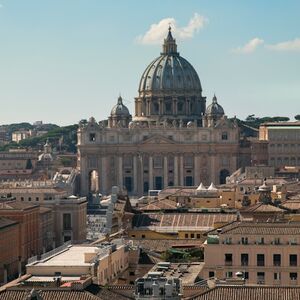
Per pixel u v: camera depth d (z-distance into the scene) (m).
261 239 188.12
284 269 187.25
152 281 131.75
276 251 187.50
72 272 169.12
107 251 183.88
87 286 143.38
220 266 187.62
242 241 188.12
